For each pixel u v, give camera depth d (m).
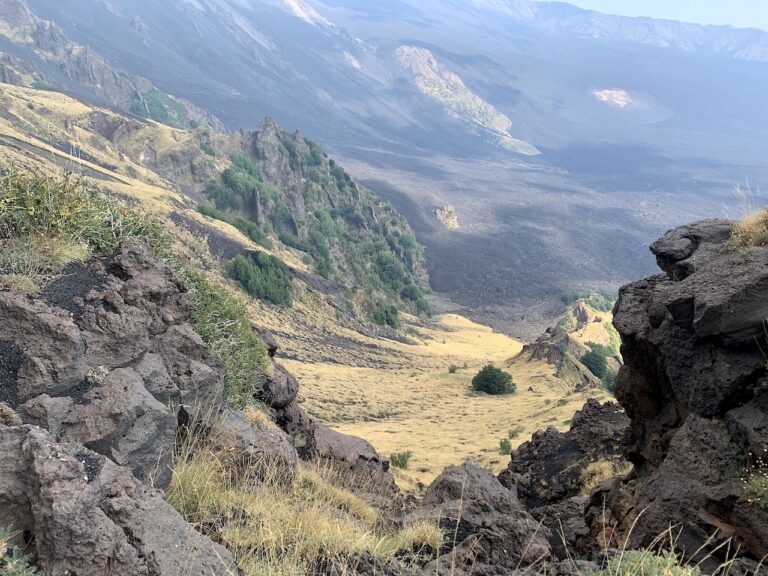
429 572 7.25
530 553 8.84
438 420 83.25
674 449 10.02
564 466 24.19
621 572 5.97
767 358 9.45
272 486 9.16
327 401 90.25
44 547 4.67
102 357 7.61
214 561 5.34
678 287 10.64
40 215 8.56
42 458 4.92
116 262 9.19
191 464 8.01
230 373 11.84
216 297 12.84
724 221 12.97
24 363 6.77
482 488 12.30
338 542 6.85
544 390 109.56
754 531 8.38
